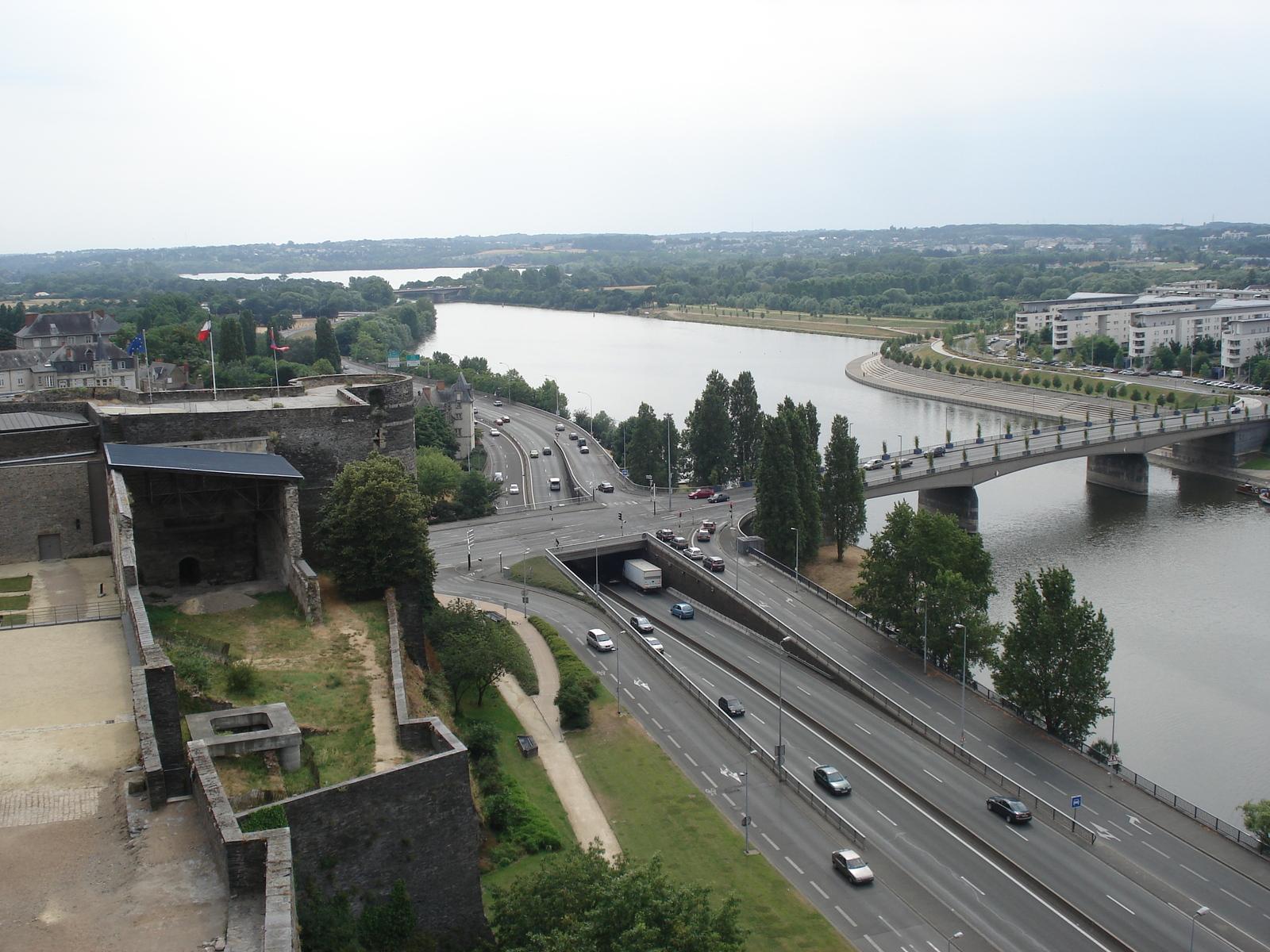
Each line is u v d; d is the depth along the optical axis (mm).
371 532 123938
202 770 68562
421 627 127312
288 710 87875
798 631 178000
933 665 165500
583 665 154125
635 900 76500
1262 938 100438
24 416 126938
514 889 83375
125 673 85688
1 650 90000
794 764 133500
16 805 67000
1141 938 99938
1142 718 159750
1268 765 145875
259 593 122188
